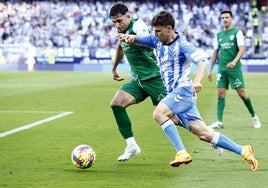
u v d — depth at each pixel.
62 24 126.06
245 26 125.25
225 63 33.81
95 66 116.56
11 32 124.94
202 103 48.41
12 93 59.16
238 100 52.72
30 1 128.75
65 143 27.66
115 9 22.28
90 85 71.94
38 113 41.34
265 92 61.34
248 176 19.78
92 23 126.31
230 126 34.56
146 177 19.73
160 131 32.06
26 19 126.31
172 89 20.20
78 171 20.77
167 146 26.86
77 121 36.69
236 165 21.80
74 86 70.00
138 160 23.14
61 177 19.67
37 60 116.62
